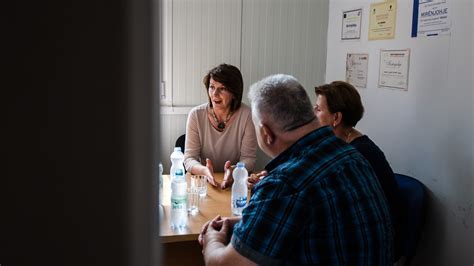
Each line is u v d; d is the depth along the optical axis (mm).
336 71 3312
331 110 2043
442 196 2242
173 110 3285
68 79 342
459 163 2123
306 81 3510
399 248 2053
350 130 2125
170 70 3250
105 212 363
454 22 2119
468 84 2053
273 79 1330
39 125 346
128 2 338
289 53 3445
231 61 3357
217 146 2754
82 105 346
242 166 2014
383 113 2713
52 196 356
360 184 1252
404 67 2494
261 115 1311
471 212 2059
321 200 1175
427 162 2346
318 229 1180
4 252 360
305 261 1194
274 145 1338
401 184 2316
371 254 1229
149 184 369
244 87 3412
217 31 3291
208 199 2141
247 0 3301
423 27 2330
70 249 365
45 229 360
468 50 2045
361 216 1219
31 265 364
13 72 337
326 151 1264
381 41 2703
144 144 361
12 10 330
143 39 347
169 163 3332
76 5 333
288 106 1266
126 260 372
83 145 352
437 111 2258
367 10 2846
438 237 2283
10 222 356
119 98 349
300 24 3418
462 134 2100
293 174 1202
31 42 334
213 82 2635
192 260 1896
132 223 368
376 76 2770
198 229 1775
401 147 2553
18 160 349
